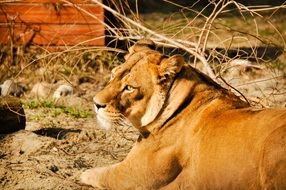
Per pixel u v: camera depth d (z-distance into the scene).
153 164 9.70
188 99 9.77
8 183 10.42
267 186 8.49
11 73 18.25
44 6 18.91
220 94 9.78
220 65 13.43
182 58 9.63
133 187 9.90
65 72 17.91
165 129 9.74
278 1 26.38
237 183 8.84
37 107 15.48
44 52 18.52
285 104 13.37
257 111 9.18
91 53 18.39
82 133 13.06
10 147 12.11
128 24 15.48
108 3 18.16
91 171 10.38
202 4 26.52
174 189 9.62
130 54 10.21
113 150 12.28
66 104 15.77
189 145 9.52
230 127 9.12
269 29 22.59
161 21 24.33
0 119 12.56
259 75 17.17
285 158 8.37
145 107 9.78
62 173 10.86
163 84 9.73
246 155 8.76
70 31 18.77
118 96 9.77
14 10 19.00
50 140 12.34
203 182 9.25
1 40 18.97
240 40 20.75
